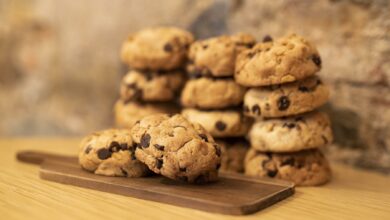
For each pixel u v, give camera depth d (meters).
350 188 0.49
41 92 0.95
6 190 0.45
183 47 0.56
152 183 0.45
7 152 0.62
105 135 0.48
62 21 0.90
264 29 0.63
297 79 0.48
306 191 0.47
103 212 0.40
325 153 0.61
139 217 0.39
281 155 0.50
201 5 0.69
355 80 0.57
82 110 0.88
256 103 0.49
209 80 0.53
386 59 0.55
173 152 0.43
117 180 0.45
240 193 0.43
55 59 0.92
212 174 0.45
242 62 0.49
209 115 0.53
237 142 0.55
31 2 0.95
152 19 0.75
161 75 0.58
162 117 0.46
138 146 0.45
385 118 0.56
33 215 0.39
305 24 0.60
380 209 0.42
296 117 0.49
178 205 0.41
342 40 0.57
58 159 0.53
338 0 0.57
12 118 1.00
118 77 0.81
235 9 0.65
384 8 0.54
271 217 0.40
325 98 0.49
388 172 0.56
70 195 0.44
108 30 0.81
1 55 0.99
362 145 0.57
